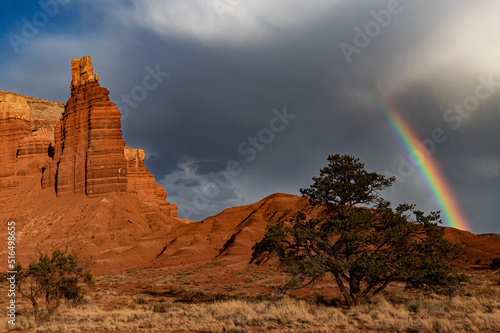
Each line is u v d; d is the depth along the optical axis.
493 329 15.07
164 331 18.62
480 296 25.64
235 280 52.25
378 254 27.17
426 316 18.75
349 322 18.67
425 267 25.41
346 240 25.73
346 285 40.12
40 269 24.61
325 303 27.38
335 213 29.56
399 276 25.86
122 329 19.67
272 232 27.97
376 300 26.83
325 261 26.36
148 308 29.47
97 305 33.22
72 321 22.41
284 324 18.86
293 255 28.08
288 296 31.38
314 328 17.20
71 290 27.03
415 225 26.55
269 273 57.94
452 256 27.25
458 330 15.02
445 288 25.66
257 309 23.75
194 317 22.39
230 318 20.47
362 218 25.92
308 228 28.05
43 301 36.56
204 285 49.59
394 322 17.23
